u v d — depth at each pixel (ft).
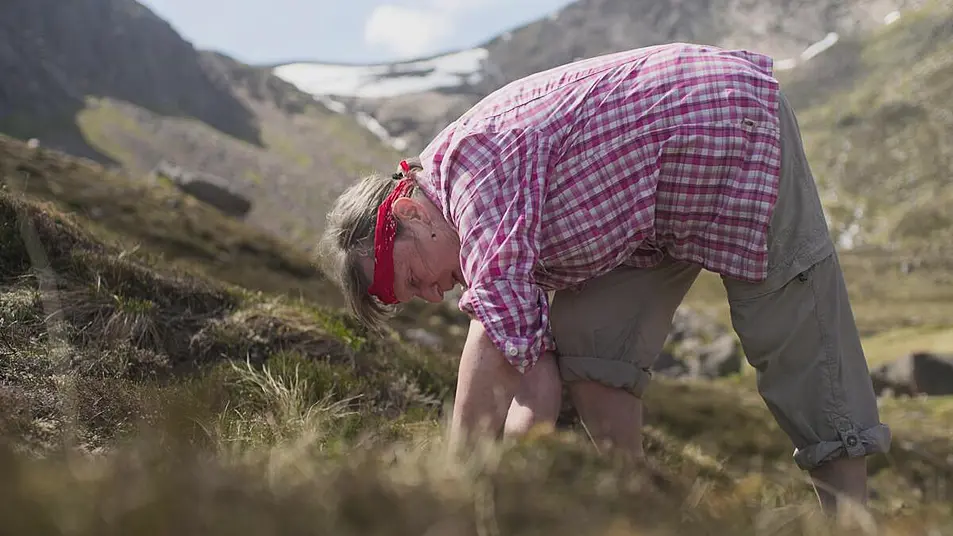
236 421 10.44
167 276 16.92
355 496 3.76
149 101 458.09
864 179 487.61
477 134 9.02
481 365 8.57
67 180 44.42
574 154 9.11
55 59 423.64
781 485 9.99
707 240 9.75
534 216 8.68
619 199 9.16
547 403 10.78
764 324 10.10
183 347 15.16
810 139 567.59
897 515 6.10
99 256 15.85
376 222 9.43
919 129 526.98
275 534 3.39
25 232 13.85
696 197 9.45
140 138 385.50
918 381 75.10
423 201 9.36
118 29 472.03
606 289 10.84
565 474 4.77
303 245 301.63
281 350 15.78
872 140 522.06
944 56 583.99
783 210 9.75
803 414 10.14
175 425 5.56
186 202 53.06
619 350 10.82
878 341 137.59
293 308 17.76
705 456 17.38
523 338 8.29
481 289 8.45
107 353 13.41
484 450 4.99
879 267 367.45
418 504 3.82
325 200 378.32
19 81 373.61
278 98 595.88
